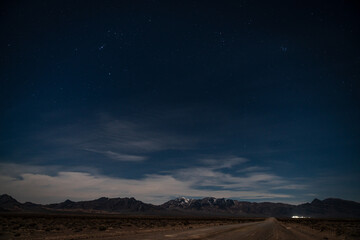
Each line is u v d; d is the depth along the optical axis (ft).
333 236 70.90
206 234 62.28
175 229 86.38
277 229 96.07
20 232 63.41
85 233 62.69
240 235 63.26
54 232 66.33
